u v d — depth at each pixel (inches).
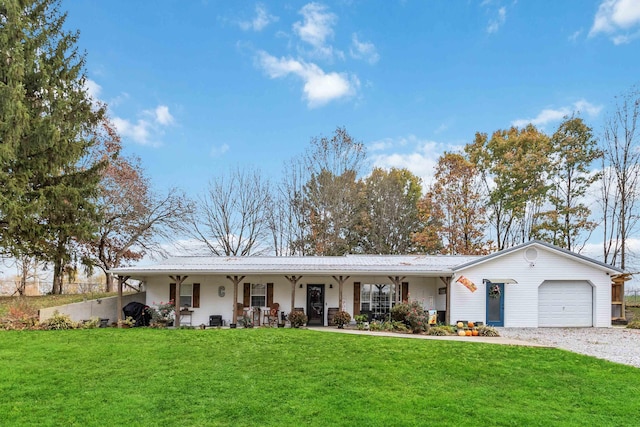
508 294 714.2
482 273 713.0
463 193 1247.5
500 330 665.0
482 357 426.0
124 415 262.5
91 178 766.5
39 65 715.4
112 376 350.0
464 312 708.7
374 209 1456.7
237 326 722.2
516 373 370.3
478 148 1363.2
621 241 1074.1
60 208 718.5
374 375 355.9
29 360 400.8
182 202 1139.3
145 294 821.2
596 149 1171.3
